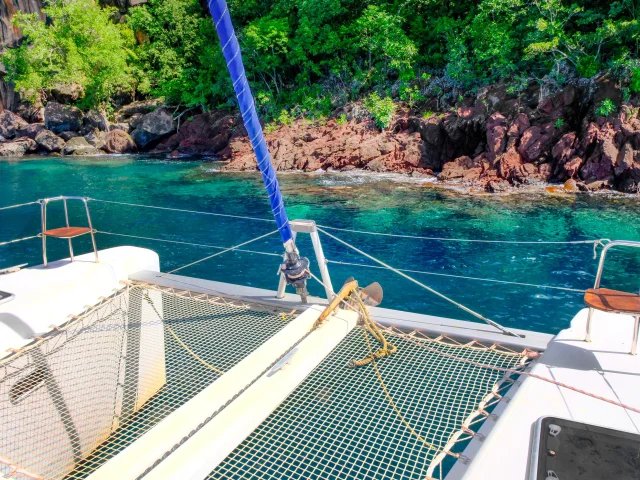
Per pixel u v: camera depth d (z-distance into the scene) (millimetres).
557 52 27828
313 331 4652
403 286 13227
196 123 42500
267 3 43250
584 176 23984
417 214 20141
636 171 22438
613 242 3854
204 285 5859
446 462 5566
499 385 3748
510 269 14258
